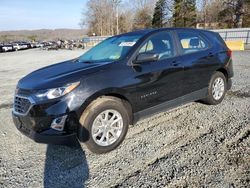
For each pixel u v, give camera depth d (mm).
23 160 3574
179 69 4492
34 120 3365
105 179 3033
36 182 3043
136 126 4570
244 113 4941
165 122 4699
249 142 3738
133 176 3057
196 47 5035
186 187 2785
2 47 46188
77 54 26672
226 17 50281
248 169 3055
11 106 6398
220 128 4297
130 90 3814
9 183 3043
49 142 3367
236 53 17781
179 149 3648
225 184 2791
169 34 4594
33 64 17141
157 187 2820
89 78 3486
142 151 3650
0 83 9961
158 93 4215
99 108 3520
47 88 3352
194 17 56188
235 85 7332
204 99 5398
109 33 83938
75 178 3088
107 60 4109
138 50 4043
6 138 4363
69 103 3316
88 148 3566
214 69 5254
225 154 3432
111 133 3721
